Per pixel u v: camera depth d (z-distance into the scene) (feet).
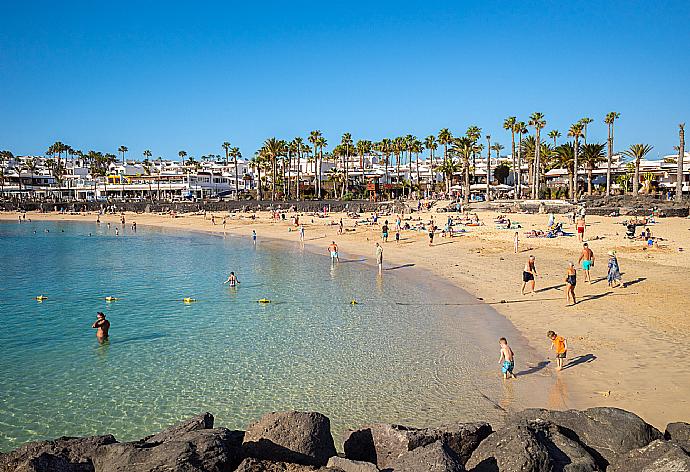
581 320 64.44
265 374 51.75
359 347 59.72
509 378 47.96
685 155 282.36
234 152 437.17
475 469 27.94
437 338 62.03
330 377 50.39
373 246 161.68
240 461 29.09
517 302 77.00
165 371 53.42
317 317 75.00
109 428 41.19
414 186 379.76
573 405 41.24
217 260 144.56
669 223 149.18
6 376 52.70
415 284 98.02
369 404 43.88
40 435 40.24
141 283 107.14
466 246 140.67
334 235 197.36
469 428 30.76
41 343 64.03
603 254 110.93
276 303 85.46
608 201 203.51
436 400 44.11
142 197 440.86
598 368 48.29
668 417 37.81
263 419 30.63
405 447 29.32
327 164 446.19
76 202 406.41
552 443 28.99
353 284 101.55
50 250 175.32
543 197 280.72
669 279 82.64
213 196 418.51
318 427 30.37
